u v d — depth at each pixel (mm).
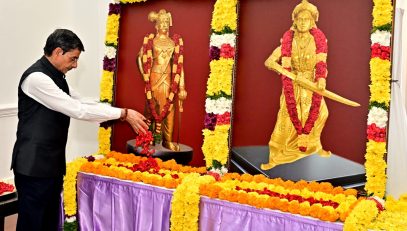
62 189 2746
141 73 2926
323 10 2424
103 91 2994
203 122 2764
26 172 2363
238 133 2637
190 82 2793
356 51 2357
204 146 2645
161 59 2857
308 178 2469
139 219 2514
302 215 2084
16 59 3924
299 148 2486
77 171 2725
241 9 2619
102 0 4277
